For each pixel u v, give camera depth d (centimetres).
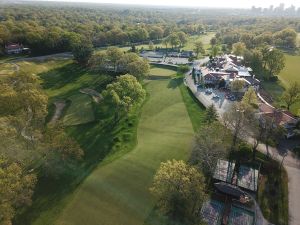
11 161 5994
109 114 10244
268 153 7981
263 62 16138
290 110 11019
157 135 8956
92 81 13950
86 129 9238
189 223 5184
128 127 9431
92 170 7238
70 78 14388
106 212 5944
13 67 14912
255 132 8262
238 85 12388
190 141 8450
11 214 4966
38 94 8481
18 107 7862
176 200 5025
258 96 12269
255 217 5847
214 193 6438
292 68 17188
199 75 15088
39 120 8006
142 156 7744
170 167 5341
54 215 5856
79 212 5938
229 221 5706
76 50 16300
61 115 10244
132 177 6956
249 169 7200
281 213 5984
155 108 10931
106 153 7969
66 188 6581
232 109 8638
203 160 6706
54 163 7119
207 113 9344
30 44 18125
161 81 14325
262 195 6456
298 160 7738
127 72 14600
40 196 6331
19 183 5338
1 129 6412
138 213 5919
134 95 10081
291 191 6606
